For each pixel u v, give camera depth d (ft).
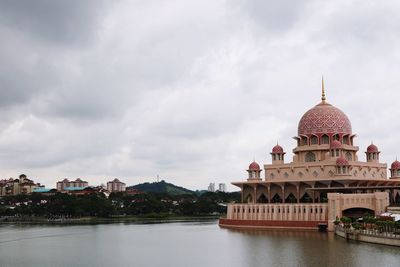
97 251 499.10
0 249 531.91
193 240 580.30
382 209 606.96
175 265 393.29
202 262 402.11
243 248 470.39
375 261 364.99
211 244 522.47
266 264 374.63
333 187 642.63
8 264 423.23
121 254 470.80
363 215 600.39
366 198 613.11
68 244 573.74
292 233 595.06
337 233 566.77
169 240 594.24
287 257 401.90
